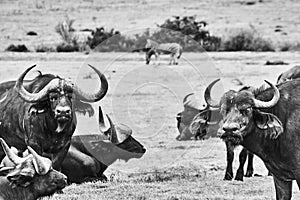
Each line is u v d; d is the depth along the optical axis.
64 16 176.38
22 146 44.97
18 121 44.22
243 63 117.69
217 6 189.75
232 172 50.75
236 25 168.38
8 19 170.50
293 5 190.38
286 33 159.88
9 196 33.94
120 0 195.88
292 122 38.28
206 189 47.34
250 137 38.22
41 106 42.22
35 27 163.50
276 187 40.47
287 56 129.12
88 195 45.66
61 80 41.62
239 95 37.53
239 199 44.41
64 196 45.25
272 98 38.25
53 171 34.28
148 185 48.72
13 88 45.91
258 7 188.38
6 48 138.62
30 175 33.47
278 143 38.50
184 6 189.75
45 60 120.62
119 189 47.50
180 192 46.50
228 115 37.34
